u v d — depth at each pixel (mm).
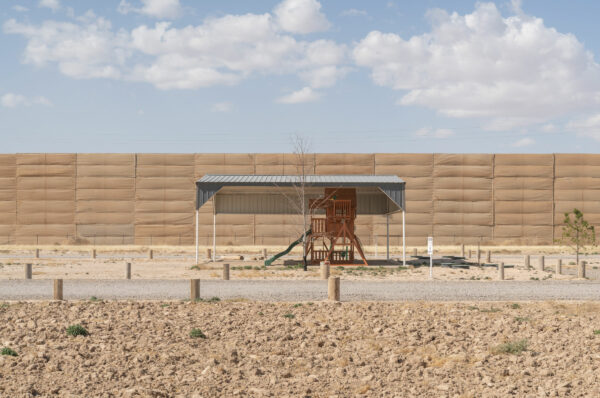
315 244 65250
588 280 27422
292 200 47875
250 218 69375
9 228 70062
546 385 9914
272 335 14008
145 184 70688
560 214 69812
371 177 40469
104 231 70312
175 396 9398
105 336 13508
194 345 12922
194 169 70688
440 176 70188
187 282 25297
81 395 9234
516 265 38375
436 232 69750
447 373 10789
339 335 14094
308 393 9625
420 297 20938
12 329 14117
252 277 29062
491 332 14281
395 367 11242
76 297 20500
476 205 70062
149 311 17141
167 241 70062
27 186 70500
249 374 10766
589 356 11852
